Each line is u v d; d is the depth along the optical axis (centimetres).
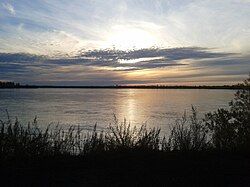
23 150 875
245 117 1100
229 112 1111
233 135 1085
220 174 782
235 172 802
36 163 840
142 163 865
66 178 736
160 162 878
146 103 9744
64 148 941
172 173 781
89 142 988
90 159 884
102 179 732
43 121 3859
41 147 896
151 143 1005
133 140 1011
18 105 7638
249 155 977
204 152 992
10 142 876
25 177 736
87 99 12938
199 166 847
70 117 4628
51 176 747
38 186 681
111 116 4838
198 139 1048
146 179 732
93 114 5262
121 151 960
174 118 4444
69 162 855
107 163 859
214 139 1097
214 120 1123
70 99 12612
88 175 759
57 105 7975
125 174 769
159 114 5294
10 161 844
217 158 936
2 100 10612
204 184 709
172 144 1071
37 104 8325
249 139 1059
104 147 965
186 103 9588
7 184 686
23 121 3497
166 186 689
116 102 10294
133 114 5341
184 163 872
